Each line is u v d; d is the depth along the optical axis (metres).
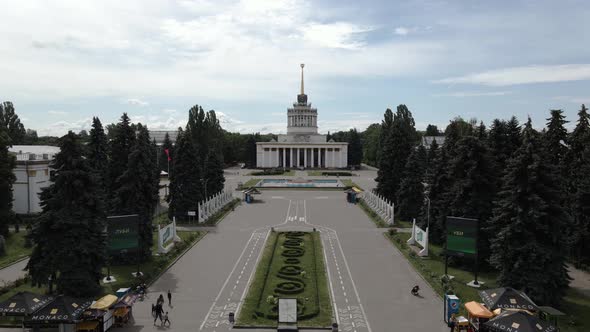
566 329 44.75
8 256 70.00
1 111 172.38
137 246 59.50
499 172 66.25
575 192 71.44
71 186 50.28
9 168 79.81
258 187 167.50
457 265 66.50
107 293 53.59
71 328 40.88
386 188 115.25
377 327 45.12
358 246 78.25
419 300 52.72
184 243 76.94
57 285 49.28
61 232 49.81
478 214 65.00
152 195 70.44
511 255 50.84
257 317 46.66
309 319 46.34
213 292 54.56
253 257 70.25
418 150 121.31
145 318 46.81
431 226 81.31
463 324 43.31
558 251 51.09
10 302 40.97
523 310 40.69
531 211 49.53
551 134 79.75
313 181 184.12
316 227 94.31
